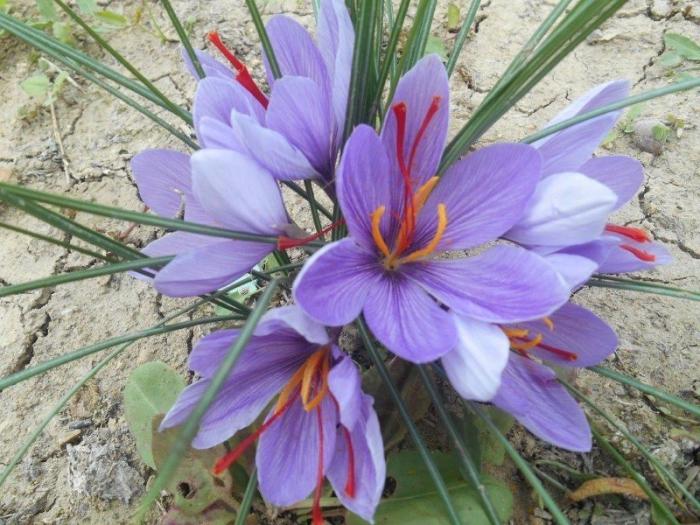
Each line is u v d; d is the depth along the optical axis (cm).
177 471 17
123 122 29
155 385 19
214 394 9
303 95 13
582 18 11
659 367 21
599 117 14
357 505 13
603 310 23
